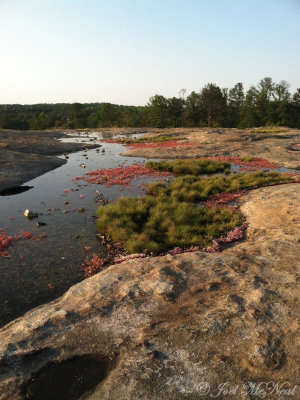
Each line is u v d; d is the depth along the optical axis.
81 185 18.73
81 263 8.84
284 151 32.12
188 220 11.95
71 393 4.01
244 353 4.46
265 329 4.93
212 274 6.86
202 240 10.20
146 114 133.50
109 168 24.59
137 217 12.16
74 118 125.50
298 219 10.30
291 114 104.25
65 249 9.76
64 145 39.69
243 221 11.71
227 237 10.24
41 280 7.91
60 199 15.55
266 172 21.80
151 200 14.33
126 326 5.16
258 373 4.11
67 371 4.36
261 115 109.69
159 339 4.81
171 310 5.54
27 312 6.50
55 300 6.69
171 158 30.30
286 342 4.63
